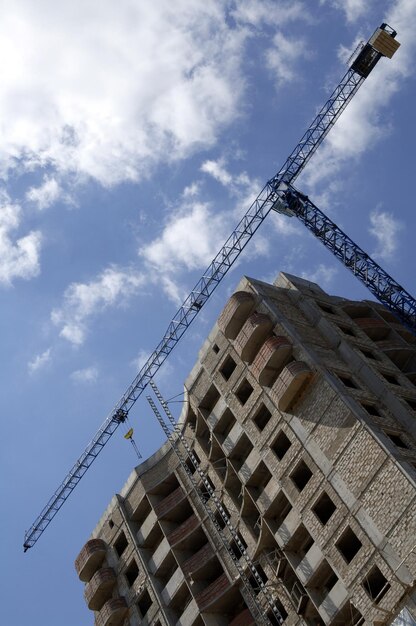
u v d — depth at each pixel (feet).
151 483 228.84
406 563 156.56
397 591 156.46
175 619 204.85
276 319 200.44
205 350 217.77
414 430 176.86
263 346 194.29
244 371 204.74
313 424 182.60
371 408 184.34
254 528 198.49
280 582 185.88
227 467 205.36
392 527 161.07
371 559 162.71
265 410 198.80
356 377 191.21
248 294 210.38
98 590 222.48
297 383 185.98
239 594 198.49
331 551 170.40
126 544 231.91
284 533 183.42
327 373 185.78
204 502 212.23
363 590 162.40
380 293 237.25
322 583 175.01
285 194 273.33
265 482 196.44
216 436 209.15
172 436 227.40
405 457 167.94
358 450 172.14
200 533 213.46
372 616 159.33
